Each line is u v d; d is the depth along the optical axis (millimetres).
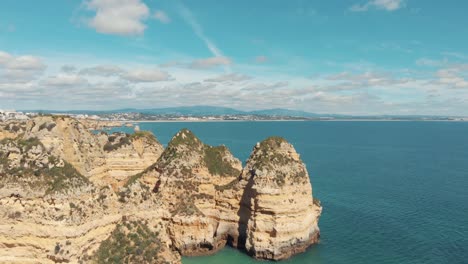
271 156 65188
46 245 40844
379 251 64688
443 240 69812
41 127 52875
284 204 60969
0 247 41438
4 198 41812
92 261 42719
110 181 70875
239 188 66438
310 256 62281
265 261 60688
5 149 45500
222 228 66938
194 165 70250
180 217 62312
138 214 51250
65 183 42812
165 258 47594
